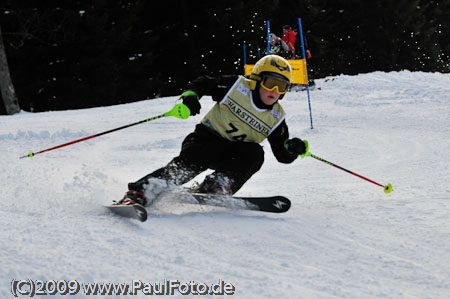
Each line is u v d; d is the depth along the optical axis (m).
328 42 47.62
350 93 22.78
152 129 13.95
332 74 47.97
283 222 4.65
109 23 36.78
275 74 5.14
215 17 39.94
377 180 7.12
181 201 4.82
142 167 8.37
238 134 5.32
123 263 3.27
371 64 51.31
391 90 23.30
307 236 4.24
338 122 15.00
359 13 50.41
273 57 5.23
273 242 4.04
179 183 5.10
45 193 5.38
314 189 6.53
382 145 10.96
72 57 36.25
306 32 45.03
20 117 18.14
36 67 35.50
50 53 35.69
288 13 45.97
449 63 55.50
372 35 51.06
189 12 41.41
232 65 41.00
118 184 5.99
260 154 5.29
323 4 48.16
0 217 4.22
